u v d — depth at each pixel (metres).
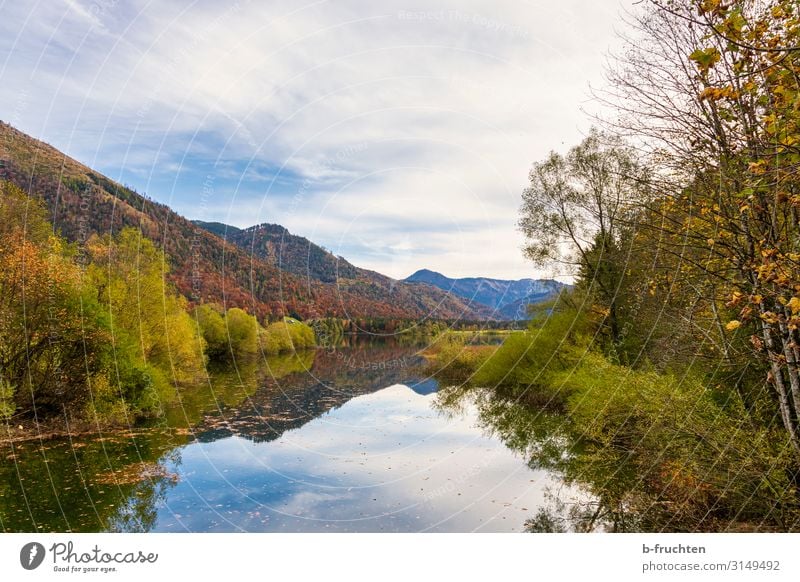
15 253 18.95
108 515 12.30
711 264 8.47
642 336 16.38
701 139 7.75
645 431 11.88
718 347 9.23
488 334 35.25
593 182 20.67
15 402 18.77
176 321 28.89
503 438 19.42
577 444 17.20
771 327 7.36
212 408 26.03
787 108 5.41
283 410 25.80
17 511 12.38
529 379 25.25
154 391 22.94
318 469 16.25
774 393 9.26
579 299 23.88
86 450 17.73
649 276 10.81
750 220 7.24
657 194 8.95
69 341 19.62
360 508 12.85
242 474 15.70
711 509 9.53
